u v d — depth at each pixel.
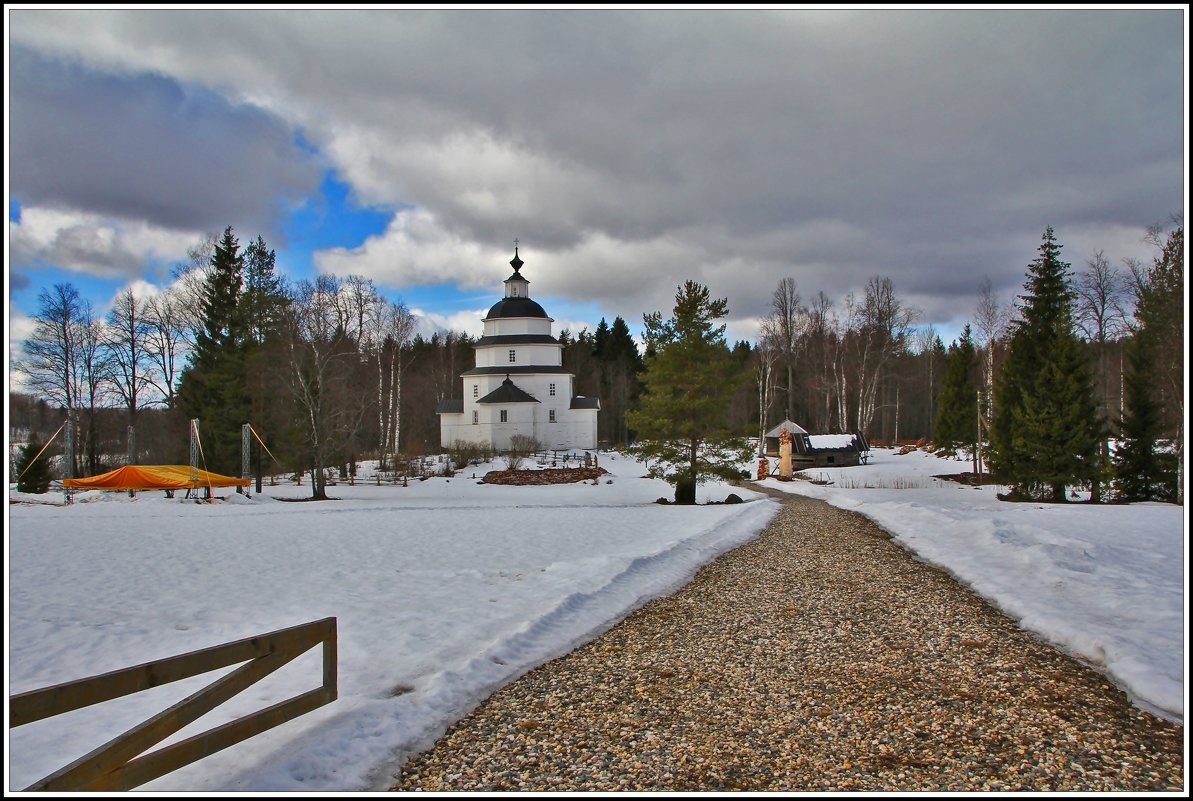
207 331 44.34
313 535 17.22
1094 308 37.03
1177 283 28.22
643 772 4.96
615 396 89.75
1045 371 25.56
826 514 21.48
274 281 43.56
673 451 27.36
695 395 27.66
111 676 4.21
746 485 37.44
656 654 7.72
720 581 11.59
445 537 16.72
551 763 5.14
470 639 8.05
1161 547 13.39
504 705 6.29
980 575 10.96
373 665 7.23
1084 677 6.59
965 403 48.19
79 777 3.95
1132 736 5.34
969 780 4.72
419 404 73.56
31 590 10.84
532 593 10.30
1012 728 5.52
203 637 8.33
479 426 64.50
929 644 7.77
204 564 13.11
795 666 7.20
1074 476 24.56
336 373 36.69
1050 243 29.59
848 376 65.81
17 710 3.79
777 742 5.41
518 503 28.08
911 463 46.78
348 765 5.04
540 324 69.00
